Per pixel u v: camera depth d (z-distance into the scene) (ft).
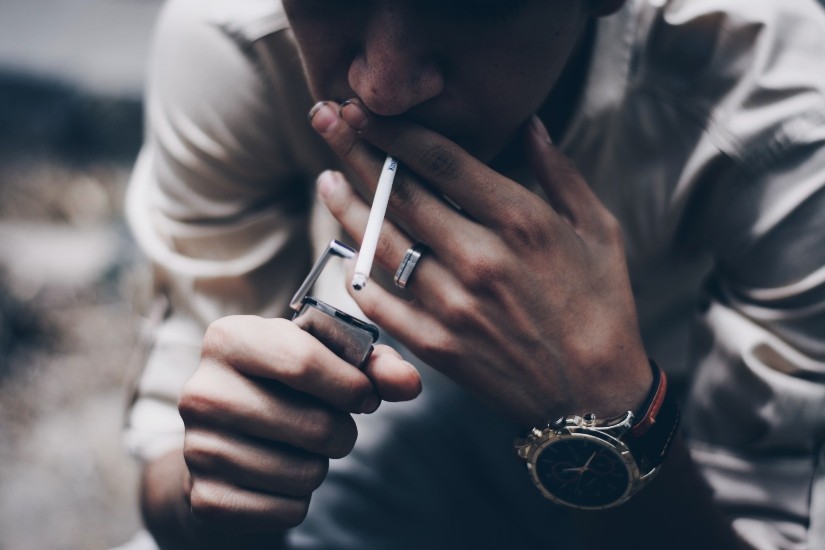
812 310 1.78
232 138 1.94
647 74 1.81
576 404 1.67
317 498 2.19
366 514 2.19
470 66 1.48
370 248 1.50
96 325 3.80
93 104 4.91
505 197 1.59
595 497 1.72
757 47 1.75
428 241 1.63
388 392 1.56
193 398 1.57
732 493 1.92
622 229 1.95
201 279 2.06
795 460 1.88
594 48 1.76
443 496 2.21
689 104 1.82
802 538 1.86
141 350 2.16
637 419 1.66
